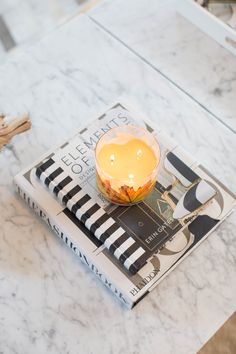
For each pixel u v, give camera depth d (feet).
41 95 3.59
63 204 3.15
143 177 3.07
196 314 3.02
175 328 2.99
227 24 3.76
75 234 3.07
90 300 3.05
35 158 3.39
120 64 3.71
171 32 3.84
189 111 3.57
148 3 3.93
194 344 2.96
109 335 2.97
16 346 2.94
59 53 3.73
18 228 3.21
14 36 5.59
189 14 3.82
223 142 3.48
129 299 2.95
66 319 3.01
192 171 3.23
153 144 3.06
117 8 3.91
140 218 3.08
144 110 3.57
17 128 3.36
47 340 2.96
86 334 2.97
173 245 3.08
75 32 3.81
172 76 3.69
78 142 3.30
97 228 3.03
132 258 2.96
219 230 3.21
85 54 3.74
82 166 3.22
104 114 3.40
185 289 3.07
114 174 3.07
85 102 3.58
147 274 3.00
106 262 3.01
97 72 3.68
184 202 3.14
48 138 3.45
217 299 3.06
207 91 3.65
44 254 3.15
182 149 3.32
